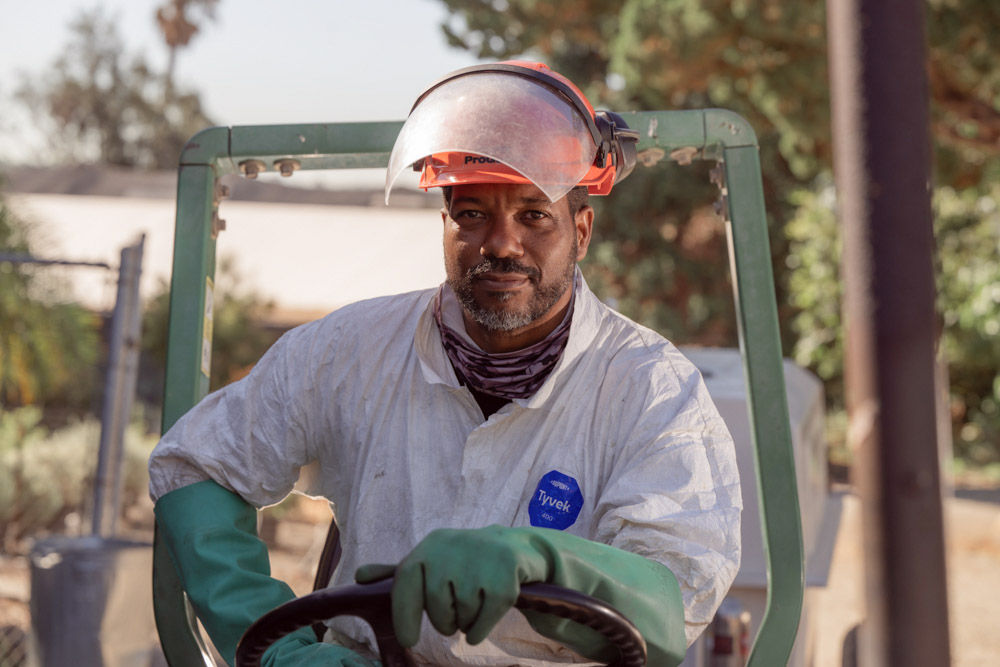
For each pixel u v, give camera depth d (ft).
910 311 2.66
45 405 33.30
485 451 5.72
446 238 5.55
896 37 2.69
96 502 16.65
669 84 33.19
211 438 6.14
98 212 51.34
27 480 25.00
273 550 27.07
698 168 52.60
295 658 5.39
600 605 4.00
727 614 9.20
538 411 5.73
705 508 5.29
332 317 6.27
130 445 28.55
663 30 30.76
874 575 2.69
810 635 11.22
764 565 9.82
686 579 5.02
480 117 5.20
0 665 16.43
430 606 3.77
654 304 54.44
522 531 4.16
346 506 6.18
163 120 141.79
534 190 5.32
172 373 6.66
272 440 6.13
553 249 5.42
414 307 6.15
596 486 5.68
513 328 5.43
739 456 9.99
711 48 30.68
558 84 5.42
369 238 45.75
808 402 12.85
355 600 4.05
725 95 33.99
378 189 49.32
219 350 33.88
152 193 53.93
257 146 6.78
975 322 43.52
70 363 26.68
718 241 54.44
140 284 17.07
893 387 2.66
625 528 5.17
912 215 2.67
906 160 2.68
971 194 38.37
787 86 30.86
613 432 5.70
